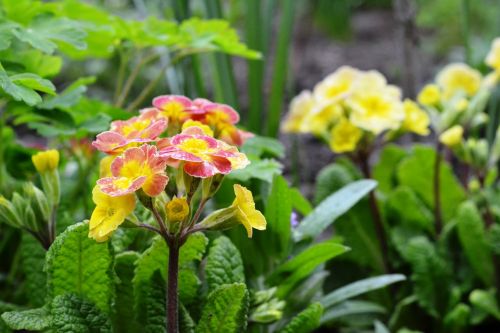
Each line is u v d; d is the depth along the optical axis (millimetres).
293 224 641
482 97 726
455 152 719
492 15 1732
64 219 594
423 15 1872
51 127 624
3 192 683
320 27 1866
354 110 691
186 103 539
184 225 481
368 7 2238
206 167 464
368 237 750
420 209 747
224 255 553
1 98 591
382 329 665
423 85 1454
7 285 674
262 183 631
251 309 562
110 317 536
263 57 776
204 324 519
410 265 743
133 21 667
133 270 543
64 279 523
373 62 1682
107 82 1518
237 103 764
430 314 708
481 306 692
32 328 512
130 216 477
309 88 1516
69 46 675
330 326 745
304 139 1272
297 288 609
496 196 785
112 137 488
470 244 712
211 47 667
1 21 571
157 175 462
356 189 633
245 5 774
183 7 752
